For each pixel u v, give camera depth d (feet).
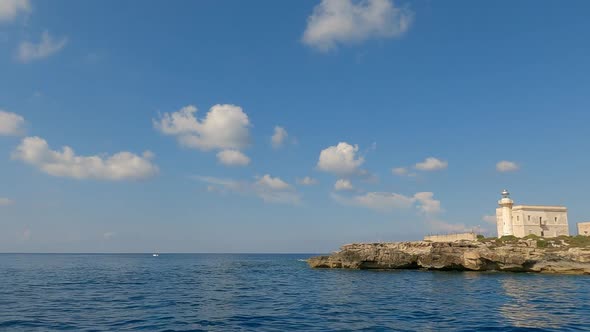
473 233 349.20
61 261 627.87
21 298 148.25
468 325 101.30
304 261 639.76
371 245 338.34
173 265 476.13
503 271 288.10
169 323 102.12
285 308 129.08
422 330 95.20
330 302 143.33
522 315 115.65
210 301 144.56
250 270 358.84
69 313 115.65
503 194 379.96
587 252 274.36
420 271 304.91
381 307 131.03
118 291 176.04
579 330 95.71
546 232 364.58
